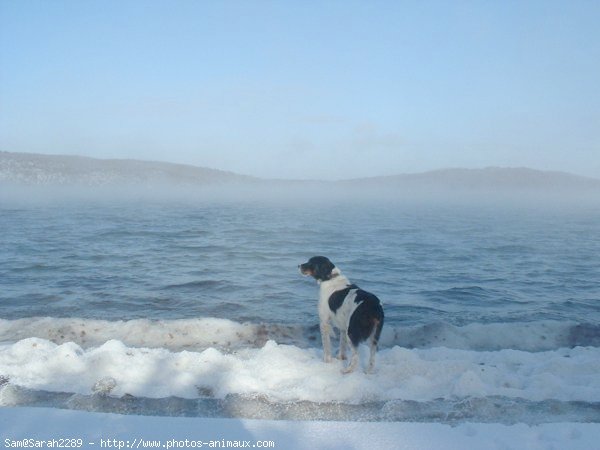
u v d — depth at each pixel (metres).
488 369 4.21
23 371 4.05
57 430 3.27
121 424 3.34
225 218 25.20
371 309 4.18
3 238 14.24
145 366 4.14
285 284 8.61
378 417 3.56
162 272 9.60
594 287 8.91
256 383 3.93
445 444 3.19
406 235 17.62
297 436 3.26
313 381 3.94
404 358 4.49
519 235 18.38
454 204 54.62
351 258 11.83
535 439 3.25
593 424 3.41
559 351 4.85
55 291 7.84
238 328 5.51
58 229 17.27
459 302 7.67
